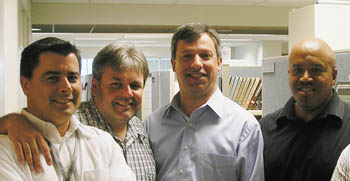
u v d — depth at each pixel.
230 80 3.07
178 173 1.40
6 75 2.07
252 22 5.45
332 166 1.35
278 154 1.51
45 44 0.96
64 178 0.97
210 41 1.40
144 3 5.14
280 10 5.49
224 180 1.37
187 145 1.42
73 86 0.98
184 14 5.27
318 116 1.44
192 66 1.38
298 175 1.44
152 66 10.21
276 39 8.17
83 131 1.08
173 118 1.51
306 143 1.44
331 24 2.28
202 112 1.45
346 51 1.64
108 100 1.28
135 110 1.32
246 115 1.43
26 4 3.49
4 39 2.03
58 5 4.93
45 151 0.93
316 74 1.39
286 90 1.91
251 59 9.31
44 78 0.95
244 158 1.36
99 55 1.30
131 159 1.31
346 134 1.36
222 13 5.36
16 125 0.95
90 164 1.03
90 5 5.03
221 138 1.40
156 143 1.49
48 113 0.97
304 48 1.40
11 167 0.88
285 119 1.54
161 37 4.80
